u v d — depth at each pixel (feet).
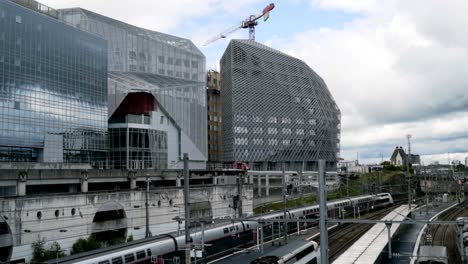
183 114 317.42
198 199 228.63
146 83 293.43
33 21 221.25
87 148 251.19
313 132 554.46
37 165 189.47
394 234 205.36
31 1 238.27
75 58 246.88
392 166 568.41
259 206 331.98
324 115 573.33
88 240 166.40
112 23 309.63
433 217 291.58
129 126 274.16
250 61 510.17
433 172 540.11
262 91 513.04
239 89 494.59
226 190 254.27
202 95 351.67
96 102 260.42
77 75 247.50
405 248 188.34
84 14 291.17
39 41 224.12
